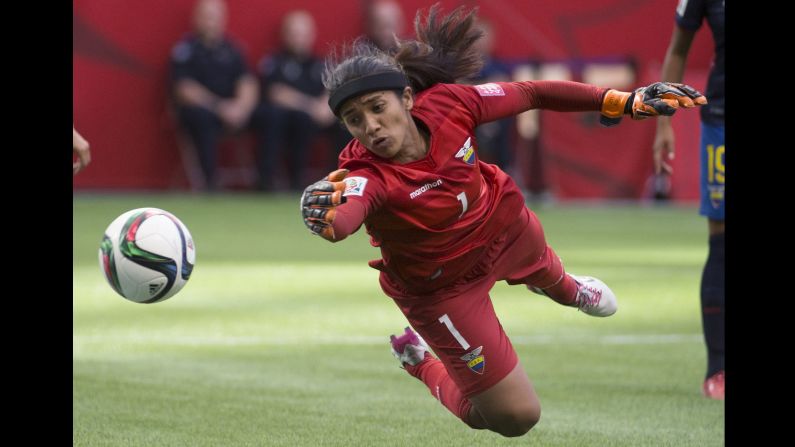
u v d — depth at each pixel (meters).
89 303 31.45
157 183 73.88
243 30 75.44
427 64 15.40
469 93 15.12
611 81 76.50
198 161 72.56
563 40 78.44
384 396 20.11
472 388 15.43
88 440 16.69
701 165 21.48
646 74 76.75
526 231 16.50
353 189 13.68
